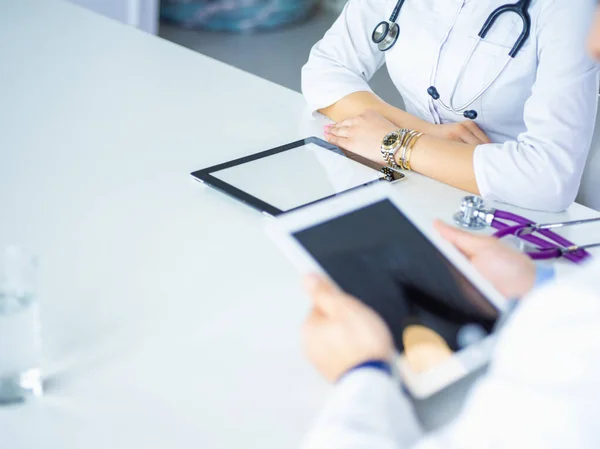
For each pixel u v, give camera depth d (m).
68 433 0.85
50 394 0.91
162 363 0.96
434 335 0.92
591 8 1.47
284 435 0.87
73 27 2.17
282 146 1.53
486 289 0.99
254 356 0.98
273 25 4.76
